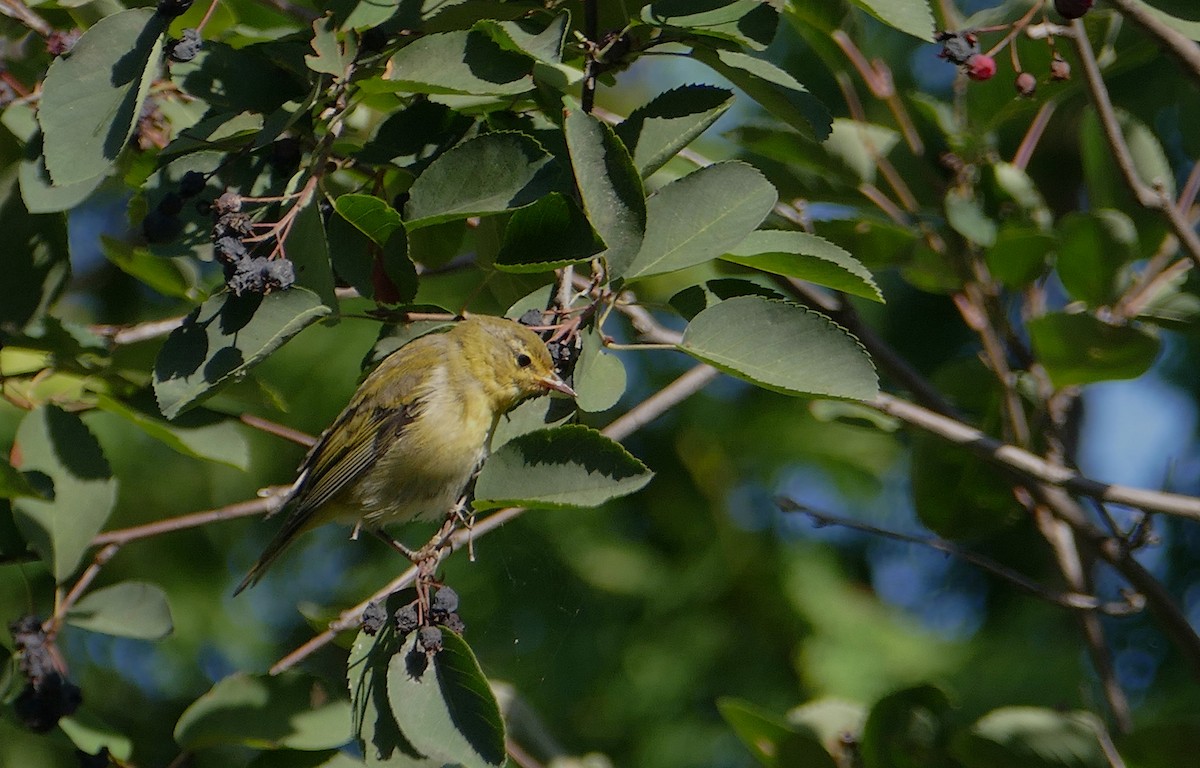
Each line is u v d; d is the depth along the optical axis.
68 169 7.18
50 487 8.64
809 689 15.97
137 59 7.41
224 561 18.08
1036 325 9.86
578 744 16.14
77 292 17.92
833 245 7.95
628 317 9.53
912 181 11.86
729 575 16.61
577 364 7.57
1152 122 14.51
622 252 7.50
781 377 7.34
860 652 16.22
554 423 8.55
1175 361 16.61
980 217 10.92
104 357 9.54
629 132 8.04
